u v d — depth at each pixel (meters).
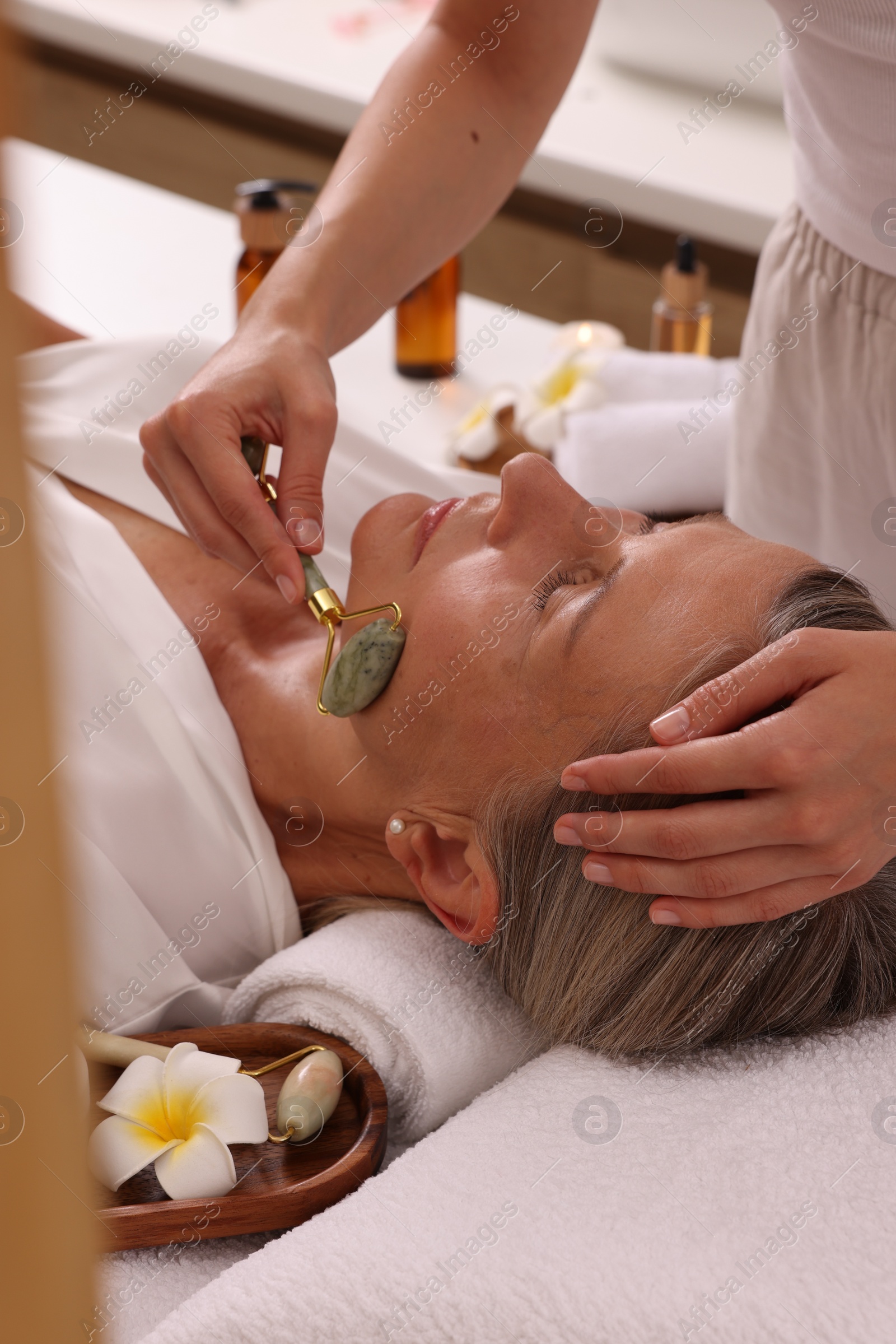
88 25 2.85
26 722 0.17
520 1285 0.65
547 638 0.81
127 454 1.12
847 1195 0.68
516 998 0.86
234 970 0.96
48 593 0.17
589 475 1.46
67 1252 0.22
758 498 1.27
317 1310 0.65
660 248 2.37
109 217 2.10
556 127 2.46
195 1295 0.68
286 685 1.00
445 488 1.27
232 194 2.90
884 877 0.82
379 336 1.87
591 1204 0.69
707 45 2.46
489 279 2.65
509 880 0.83
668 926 0.78
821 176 1.05
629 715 0.79
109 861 0.87
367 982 0.82
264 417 0.91
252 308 0.95
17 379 0.16
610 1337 0.63
